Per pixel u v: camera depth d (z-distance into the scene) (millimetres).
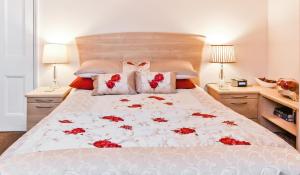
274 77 3816
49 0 3693
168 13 3807
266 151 1368
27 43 3730
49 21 3711
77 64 3781
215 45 3732
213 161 1277
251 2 3885
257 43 3932
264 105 3488
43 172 1201
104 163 1251
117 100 2746
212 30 3865
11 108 3814
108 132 1744
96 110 2350
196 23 3842
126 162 1262
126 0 3760
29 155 1340
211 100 2775
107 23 3764
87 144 1538
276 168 1248
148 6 3781
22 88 3797
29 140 1609
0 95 3787
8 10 3701
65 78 3785
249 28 3906
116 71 3285
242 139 1612
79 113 2197
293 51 3371
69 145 1520
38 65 3756
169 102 2662
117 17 3768
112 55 3791
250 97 3518
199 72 3904
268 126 3525
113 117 2088
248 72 3945
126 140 1605
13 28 3723
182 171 1226
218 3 3846
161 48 3816
